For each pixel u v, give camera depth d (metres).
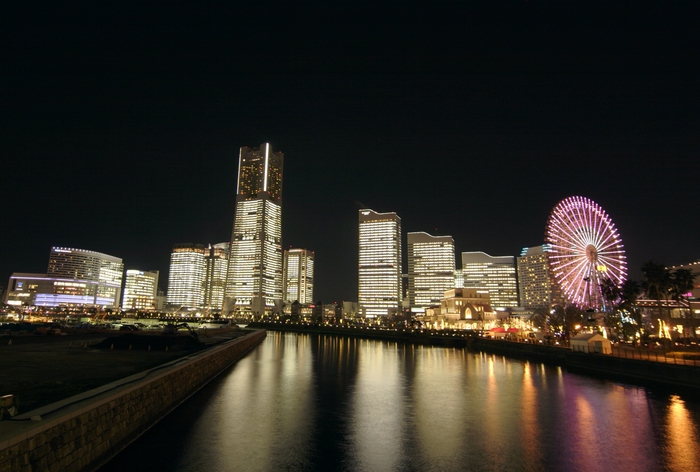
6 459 14.29
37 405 23.47
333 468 24.05
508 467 24.80
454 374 66.06
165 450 25.30
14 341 76.69
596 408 40.78
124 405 24.97
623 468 24.86
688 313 105.12
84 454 19.84
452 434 31.33
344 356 96.06
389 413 37.66
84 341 79.50
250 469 23.42
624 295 98.94
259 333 144.12
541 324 163.12
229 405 38.22
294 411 37.16
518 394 48.28
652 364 56.00
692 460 26.23
